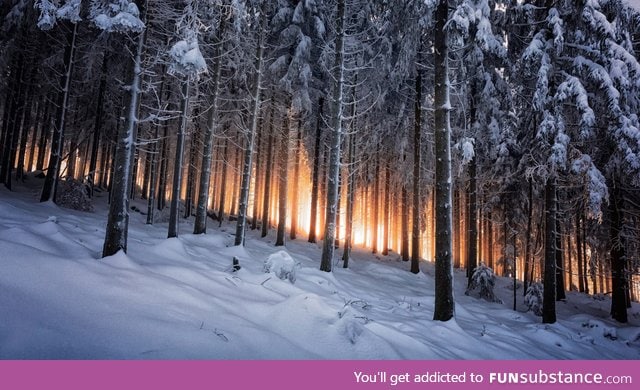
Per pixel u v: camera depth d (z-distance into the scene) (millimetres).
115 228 6625
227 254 11594
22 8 15586
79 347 3779
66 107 15008
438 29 9914
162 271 6836
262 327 5656
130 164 6961
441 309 8922
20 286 4480
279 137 21719
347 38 14469
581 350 9750
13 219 9039
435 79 9820
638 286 30594
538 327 10945
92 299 4773
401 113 21406
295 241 22547
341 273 14703
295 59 18219
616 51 12141
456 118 17531
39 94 20469
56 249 6332
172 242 9258
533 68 12602
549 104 12320
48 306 4297
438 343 7422
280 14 18125
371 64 17953
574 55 12867
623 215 16812
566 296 20250
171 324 4695
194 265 8453
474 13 9461
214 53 14242
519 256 23906
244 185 13180
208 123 14203
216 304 5945
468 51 12617
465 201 27281
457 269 25328
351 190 18047
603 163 15664
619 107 12086
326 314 6551
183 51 6586
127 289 5348
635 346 11320
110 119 21344
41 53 17906
